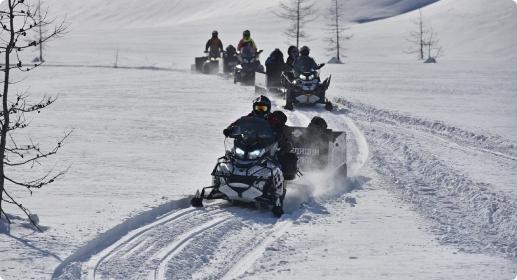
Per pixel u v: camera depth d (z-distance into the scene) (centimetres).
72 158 4950
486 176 4481
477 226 3250
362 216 3438
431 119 7300
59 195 3675
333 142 4353
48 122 7081
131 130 6544
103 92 10812
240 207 3709
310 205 3703
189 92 10788
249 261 2730
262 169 3625
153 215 3362
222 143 5806
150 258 2683
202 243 2925
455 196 3922
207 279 2477
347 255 2742
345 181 4394
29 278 2330
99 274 2464
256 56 12262
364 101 9125
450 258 2694
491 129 6644
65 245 2706
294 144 4375
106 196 3662
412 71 17850
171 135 6238
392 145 5844
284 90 9700
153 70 17675
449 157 5244
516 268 2552
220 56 15588
